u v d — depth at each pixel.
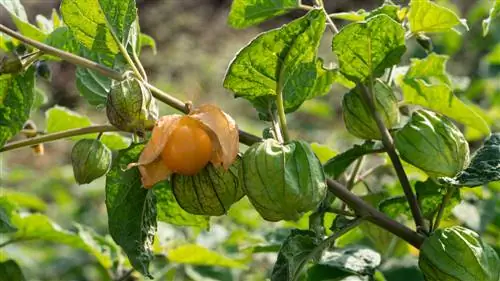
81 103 2.09
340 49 0.50
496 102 1.03
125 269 0.70
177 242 0.72
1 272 0.61
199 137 0.47
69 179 1.28
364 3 2.33
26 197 0.87
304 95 0.52
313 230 0.50
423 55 0.98
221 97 1.84
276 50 0.47
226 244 0.79
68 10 0.50
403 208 0.56
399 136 0.50
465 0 1.56
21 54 0.59
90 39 0.51
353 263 0.56
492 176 0.49
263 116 0.51
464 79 0.86
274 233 0.68
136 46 0.53
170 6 2.45
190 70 2.11
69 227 1.19
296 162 0.46
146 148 0.47
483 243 0.48
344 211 0.51
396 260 0.75
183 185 0.48
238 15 0.55
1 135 0.53
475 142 0.94
